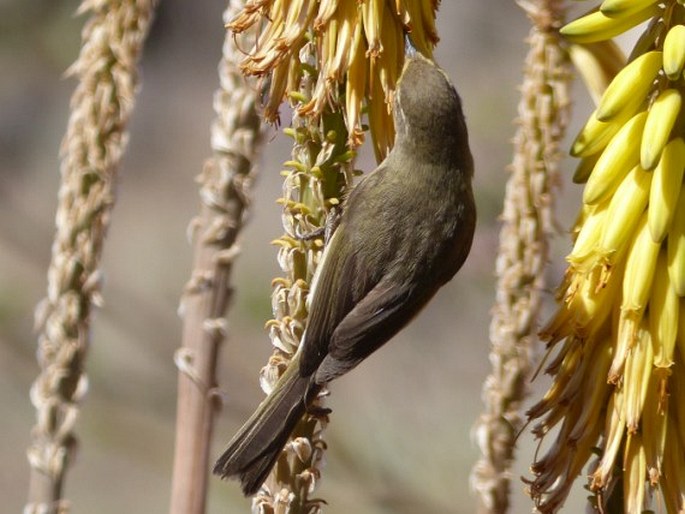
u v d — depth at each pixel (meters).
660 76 6.98
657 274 6.89
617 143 6.87
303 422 7.39
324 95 6.94
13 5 22.36
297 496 7.31
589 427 7.00
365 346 7.81
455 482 16.34
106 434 17.33
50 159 28.23
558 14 9.48
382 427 16.50
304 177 7.28
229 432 17.20
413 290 8.10
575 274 6.96
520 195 9.80
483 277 17.53
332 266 7.81
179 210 29.44
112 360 18.25
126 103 9.73
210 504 15.78
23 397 21.19
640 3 6.83
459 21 23.73
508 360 9.88
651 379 6.88
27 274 20.09
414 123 8.32
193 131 30.55
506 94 20.11
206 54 30.70
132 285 26.39
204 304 9.86
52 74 24.31
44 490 10.00
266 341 18.83
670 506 6.91
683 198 6.82
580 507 18.50
